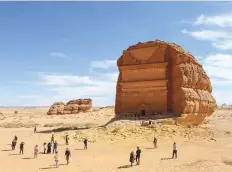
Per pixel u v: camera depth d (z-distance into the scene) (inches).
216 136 1841.8
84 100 5472.4
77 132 1800.0
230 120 3599.9
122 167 1034.7
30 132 2187.5
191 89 2064.5
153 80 2065.7
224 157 1188.5
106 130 1774.1
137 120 1911.9
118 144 1509.6
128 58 2217.0
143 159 1170.0
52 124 3253.0
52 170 1005.8
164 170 974.4
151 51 2119.8
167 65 2042.3
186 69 2039.9
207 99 2245.3
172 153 1293.1
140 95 2112.5
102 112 4682.6
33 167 1053.2
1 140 1745.8
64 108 5329.7
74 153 1317.7
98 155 1266.0
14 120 4050.2
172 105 2000.5
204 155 1240.2
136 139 1592.0
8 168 1035.9
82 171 987.9
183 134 1718.8
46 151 1391.5
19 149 1448.1
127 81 2185.0
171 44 2129.7
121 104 2198.6
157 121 1829.5
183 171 955.3
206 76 2336.4
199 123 2183.8
